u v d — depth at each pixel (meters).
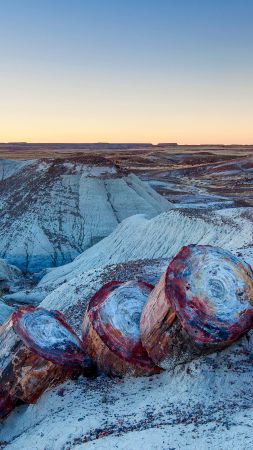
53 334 12.26
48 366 11.66
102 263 39.41
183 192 81.19
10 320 12.16
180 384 10.58
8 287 39.88
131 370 11.55
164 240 36.88
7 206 57.88
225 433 8.55
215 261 10.95
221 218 34.28
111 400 11.08
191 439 8.64
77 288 24.42
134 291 12.52
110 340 11.75
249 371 10.48
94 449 9.22
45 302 25.28
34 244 51.31
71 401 11.44
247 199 71.06
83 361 12.00
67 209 55.47
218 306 10.50
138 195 58.38
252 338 11.12
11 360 11.70
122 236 41.56
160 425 9.43
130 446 8.92
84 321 12.55
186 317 10.34
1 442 11.38
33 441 10.54
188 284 10.62
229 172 116.94
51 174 60.03
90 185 57.66
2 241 52.41
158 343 10.83
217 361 10.66
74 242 52.22
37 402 11.84
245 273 10.98
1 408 11.73
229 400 9.89
